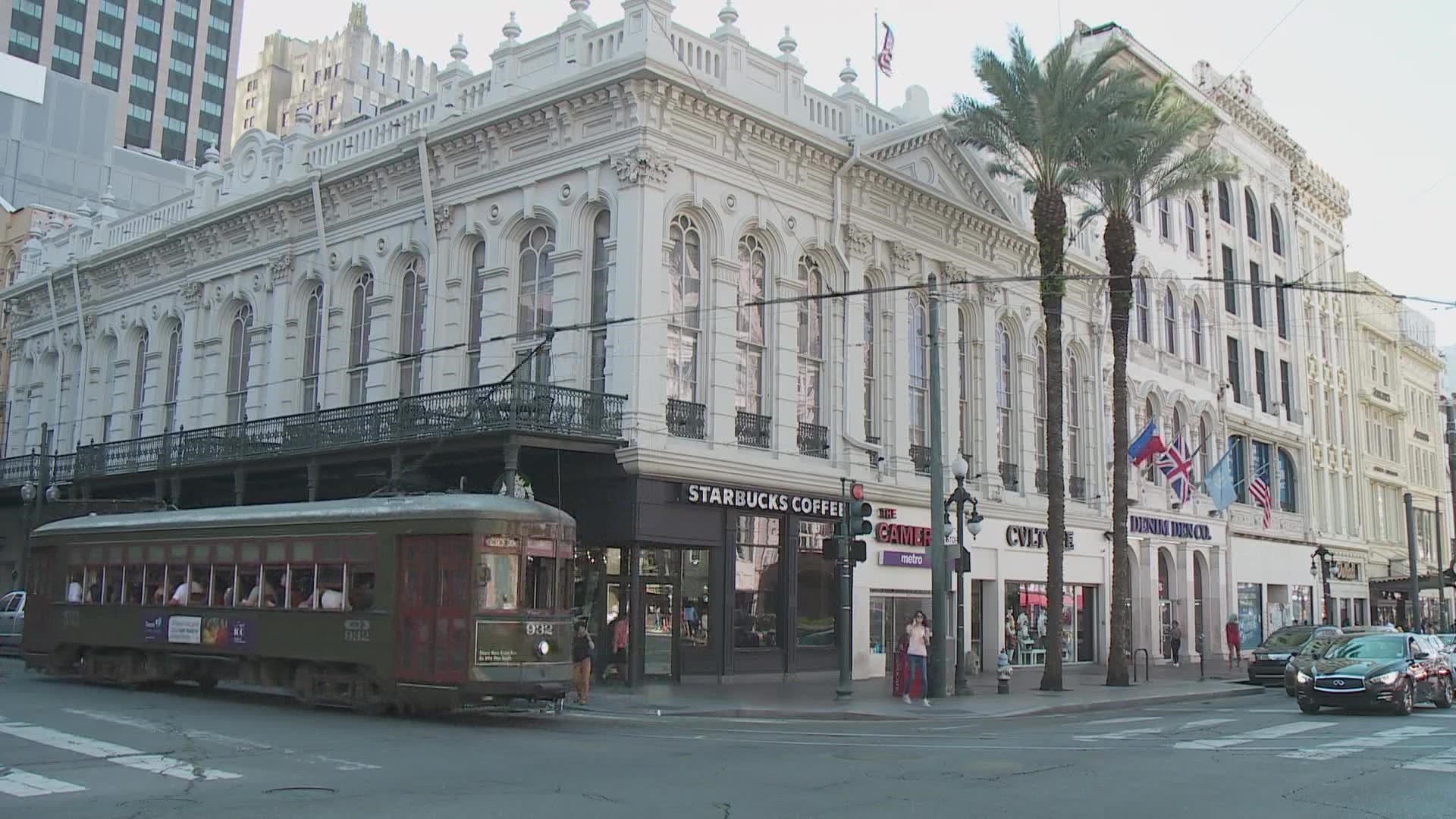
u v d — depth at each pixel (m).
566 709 20.83
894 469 31.72
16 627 32.81
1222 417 48.84
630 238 25.91
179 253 38.03
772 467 28.16
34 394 44.91
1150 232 45.41
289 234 33.84
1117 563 29.98
